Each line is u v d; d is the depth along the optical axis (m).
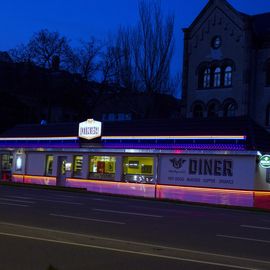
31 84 58.41
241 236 12.83
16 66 59.34
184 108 43.34
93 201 23.30
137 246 10.41
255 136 27.31
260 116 39.41
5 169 40.72
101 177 33.44
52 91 57.72
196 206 24.83
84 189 32.81
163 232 12.95
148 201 26.44
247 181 26.56
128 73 46.62
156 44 45.09
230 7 40.91
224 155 27.53
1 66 59.91
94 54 58.59
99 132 34.00
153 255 9.35
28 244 10.02
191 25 43.41
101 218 15.66
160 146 30.39
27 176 38.50
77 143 35.38
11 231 11.78
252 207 25.36
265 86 39.38
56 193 28.64
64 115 64.19
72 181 35.03
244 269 8.38
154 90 45.19
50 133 38.03
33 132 39.62
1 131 57.47
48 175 37.09
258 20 42.72
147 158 30.98
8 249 9.41
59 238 11.02
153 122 32.47
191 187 28.61
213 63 41.81
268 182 26.30
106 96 57.47
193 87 42.97
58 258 8.71
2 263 8.13
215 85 41.75
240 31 40.16
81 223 14.09
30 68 57.94
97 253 9.32
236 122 28.58
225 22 41.22
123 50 47.25
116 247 10.12
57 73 57.75
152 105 45.62
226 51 41.03
